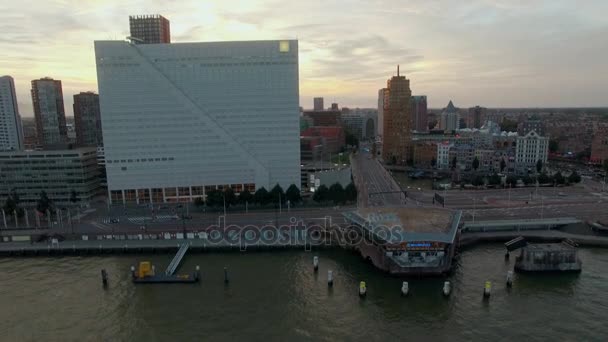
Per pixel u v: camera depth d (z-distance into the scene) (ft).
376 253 465.88
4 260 508.12
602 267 462.19
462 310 371.76
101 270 460.55
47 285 433.07
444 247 442.09
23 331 345.92
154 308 380.78
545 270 445.78
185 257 504.43
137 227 598.34
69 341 331.16
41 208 640.99
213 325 350.43
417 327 345.31
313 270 462.19
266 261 490.08
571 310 367.86
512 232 566.77
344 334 336.08
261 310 374.63
